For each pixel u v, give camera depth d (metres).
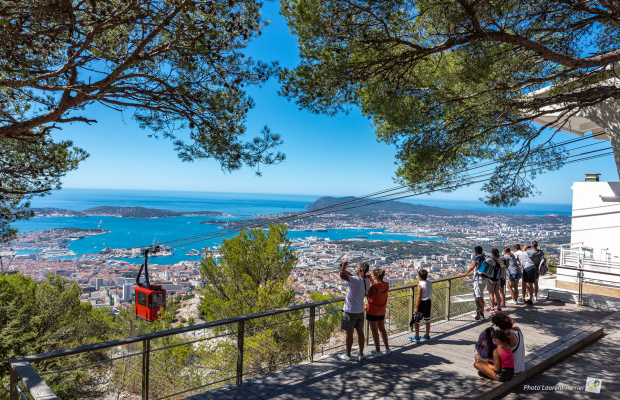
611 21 5.19
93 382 8.08
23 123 4.21
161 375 7.64
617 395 3.73
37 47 3.86
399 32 4.83
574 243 10.91
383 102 5.31
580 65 4.65
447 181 6.50
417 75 5.89
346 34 4.80
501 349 3.82
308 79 4.96
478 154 6.46
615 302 7.00
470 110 5.89
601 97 5.26
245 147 5.13
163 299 11.34
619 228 9.76
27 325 9.91
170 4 3.95
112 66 4.47
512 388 3.91
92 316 13.05
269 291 8.85
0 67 3.75
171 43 4.21
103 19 3.73
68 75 4.64
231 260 9.48
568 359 4.74
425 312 5.26
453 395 3.45
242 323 3.91
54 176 6.29
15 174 6.03
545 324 6.16
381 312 4.68
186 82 4.80
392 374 4.09
